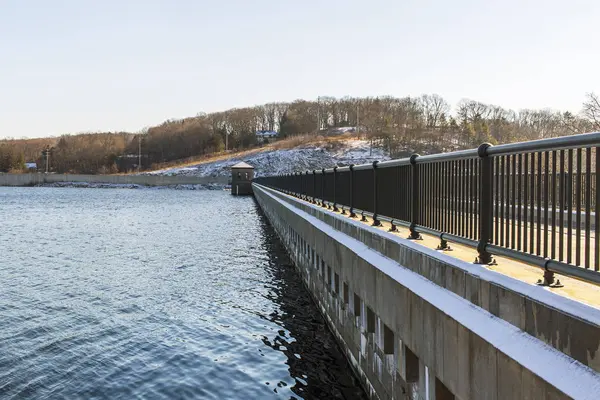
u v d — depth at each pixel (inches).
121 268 905.5
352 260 376.5
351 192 481.1
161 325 550.9
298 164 5866.1
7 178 6264.8
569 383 128.4
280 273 852.0
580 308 135.9
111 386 391.5
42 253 1098.1
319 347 474.6
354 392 370.0
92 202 3314.5
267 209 1905.8
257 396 374.9
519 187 192.9
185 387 390.9
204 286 750.5
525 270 207.8
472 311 189.0
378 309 297.4
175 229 1616.6
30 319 566.9
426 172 293.4
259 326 546.9
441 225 270.5
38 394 375.6
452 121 5022.1
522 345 153.7
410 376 252.2
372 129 6437.0
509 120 5590.6
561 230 165.9
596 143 146.0
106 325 547.5
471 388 177.0
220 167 6619.1
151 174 6796.3
